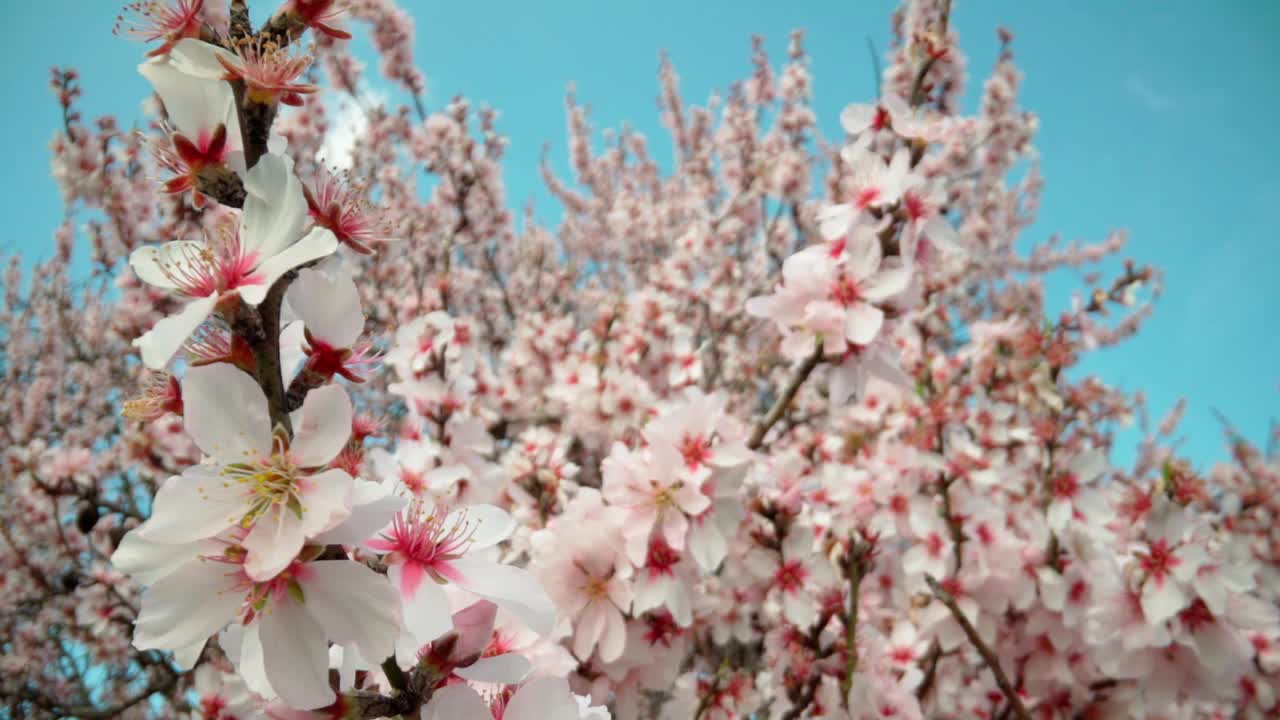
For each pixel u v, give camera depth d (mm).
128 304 4613
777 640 2834
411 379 3473
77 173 4699
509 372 5180
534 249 7930
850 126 2629
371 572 950
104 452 5195
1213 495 4219
